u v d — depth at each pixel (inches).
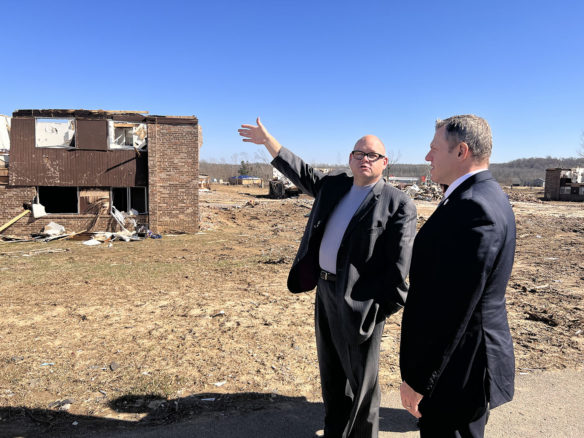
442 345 64.1
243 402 138.3
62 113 673.6
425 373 65.4
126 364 170.4
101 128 680.4
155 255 494.9
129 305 267.3
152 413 131.0
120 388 148.0
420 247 68.4
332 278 107.0
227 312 249.6
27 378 155.9
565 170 1808.6
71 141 697.0
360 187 107.3
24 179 670.5
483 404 66.2
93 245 587.5
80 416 128.6
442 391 67.5
